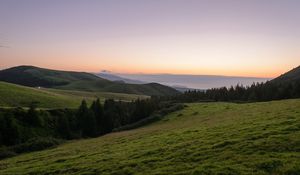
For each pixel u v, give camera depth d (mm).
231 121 50375
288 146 27062
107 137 74375
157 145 38281
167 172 25297
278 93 123562
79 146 61625
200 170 24281
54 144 80188
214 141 33250
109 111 119375
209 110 88188
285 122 37031
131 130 87562
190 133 43438
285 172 22172
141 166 28391
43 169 34156
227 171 23484
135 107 118875
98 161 33812
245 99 140125
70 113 116000
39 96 151500
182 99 154875
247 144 29422
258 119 45156
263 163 24000
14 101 134375
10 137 85375
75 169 31625
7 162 52031
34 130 94938
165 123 83875
